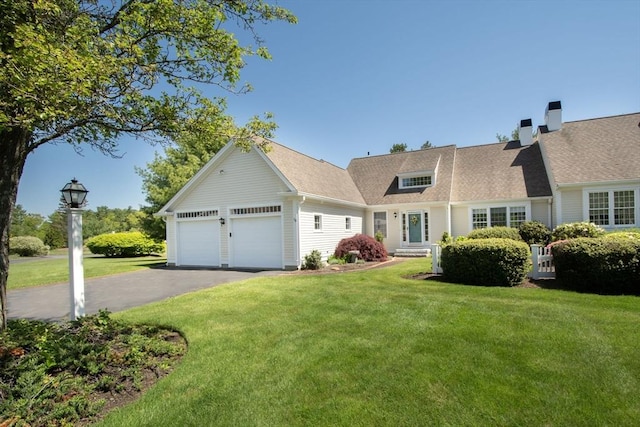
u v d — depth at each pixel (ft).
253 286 30.89
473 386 11.48
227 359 14.51
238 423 9.97
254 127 20.36
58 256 104.37
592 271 24.93
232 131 19.61
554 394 10.82
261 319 20.26
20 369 11.92
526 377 11.94
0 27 11.02
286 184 44.88
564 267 26.66
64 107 11.96
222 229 50.98
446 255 31.22
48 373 12.69
